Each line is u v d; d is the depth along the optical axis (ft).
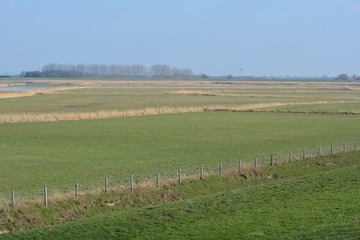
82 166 189.47
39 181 161.38
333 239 97.71
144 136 280.31
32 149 231.09
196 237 104.22
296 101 561.84
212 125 338.54
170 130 309.63
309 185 152.35
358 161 210.38
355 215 118.11
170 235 105.81
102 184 155.02
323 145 244.83
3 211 122.72
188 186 157.69
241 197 138.72
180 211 124.26
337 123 349.61
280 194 141.18
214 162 197.36
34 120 354.74
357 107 481.05
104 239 104.58
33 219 122.42
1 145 242.78
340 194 139.64
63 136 277.44
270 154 216.95
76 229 111.24
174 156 213.25
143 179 163.02
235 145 247.50
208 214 121.08
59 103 535.60
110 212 131.13
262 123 351.46
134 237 105.19
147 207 133.28
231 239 102.68
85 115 381.19
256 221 114.73
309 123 351.05
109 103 540.93
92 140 262.67
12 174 173.58
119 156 213.05
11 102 545.85
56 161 200.44
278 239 101.45
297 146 242.99
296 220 115.14
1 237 106.93
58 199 132.87
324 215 118.93
